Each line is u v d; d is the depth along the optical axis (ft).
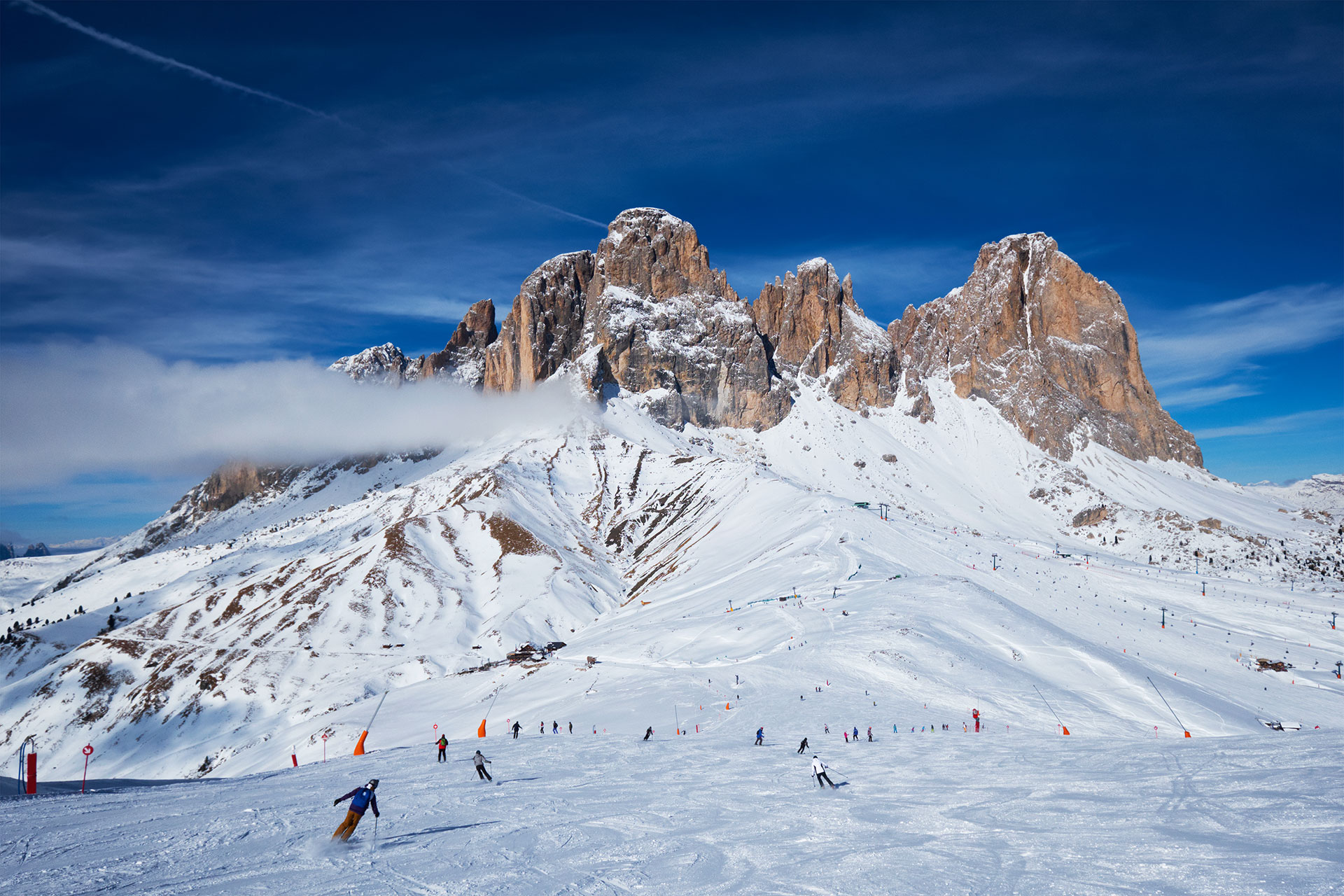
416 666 518.37
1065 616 412.57
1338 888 51.85
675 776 122.52
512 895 62.44
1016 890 58.03
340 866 71.46
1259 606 475.72
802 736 183.01
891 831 79.30
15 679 651.25
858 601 377.50
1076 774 102.78
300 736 373.81
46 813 99.55
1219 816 73.31
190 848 79.05
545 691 330.95
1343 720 273.54
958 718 216.54
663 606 527.40
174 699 520.83
